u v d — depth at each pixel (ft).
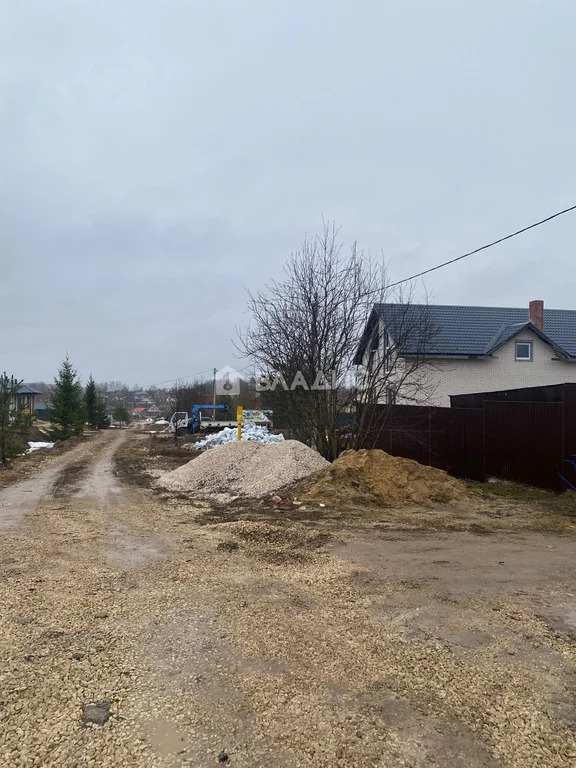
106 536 26.76
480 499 36.09
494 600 17.47
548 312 88.74
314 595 17.99
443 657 13.52
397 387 49.21
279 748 9.92
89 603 17.26
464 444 45.37
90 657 13.51
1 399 60.23
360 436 48.39
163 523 29.91
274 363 51.75
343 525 28.71
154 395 365.20
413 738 10.23
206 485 42.93
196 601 17.43
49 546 24.73
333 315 48.19
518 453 39.93
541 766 9.48
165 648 14.02
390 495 35.24
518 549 23.84
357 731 10.43
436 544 24.73
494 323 80.28
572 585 18.95
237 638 14.62
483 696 11.73
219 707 11.25
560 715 11.03
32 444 104.17
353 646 14.14
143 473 54.60
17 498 39.22
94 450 85.25
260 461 44.21
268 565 21.48
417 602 17.30
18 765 9.43
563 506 33.06
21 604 17.15
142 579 19.75
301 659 13.41
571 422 35.53
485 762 9.57
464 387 72.43
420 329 54.80
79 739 10.18
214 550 23.89
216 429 123.54
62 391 116.47
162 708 11.21
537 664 13.19
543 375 74.33
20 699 11.55
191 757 9.66
